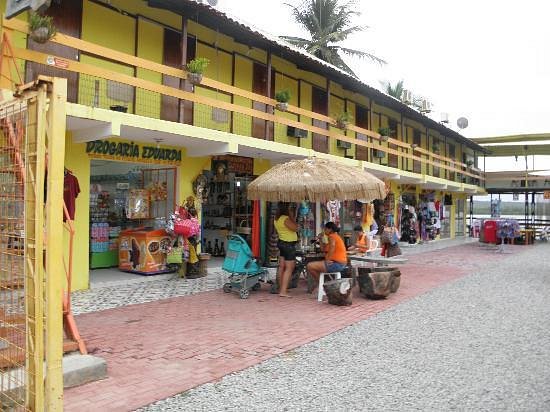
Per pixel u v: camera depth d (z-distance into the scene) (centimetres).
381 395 450
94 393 445
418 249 2031
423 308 837
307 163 937
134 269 1080
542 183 2977
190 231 1078
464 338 644
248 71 1345
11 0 635
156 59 1091
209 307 818
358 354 572
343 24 2864
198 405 423
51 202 309
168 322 711
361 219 1839
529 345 611
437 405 428
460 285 1096
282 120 1222
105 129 852
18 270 349
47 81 310
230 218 1423
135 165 1127
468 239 2742
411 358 558
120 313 762
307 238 1426
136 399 432
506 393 454
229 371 508
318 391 458
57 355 314
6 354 365
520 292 1002
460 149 2911
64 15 918
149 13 1073
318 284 930
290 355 566
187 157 1159
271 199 899
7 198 361
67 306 536
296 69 1527
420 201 2397
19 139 343
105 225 1137
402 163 2203
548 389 464
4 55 716
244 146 1127
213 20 1028
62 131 313
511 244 2473
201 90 1195
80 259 941
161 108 1095
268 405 426
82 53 945
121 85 1010
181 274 1098
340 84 1589
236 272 900
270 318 746
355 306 845
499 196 3200
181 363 531
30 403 330
